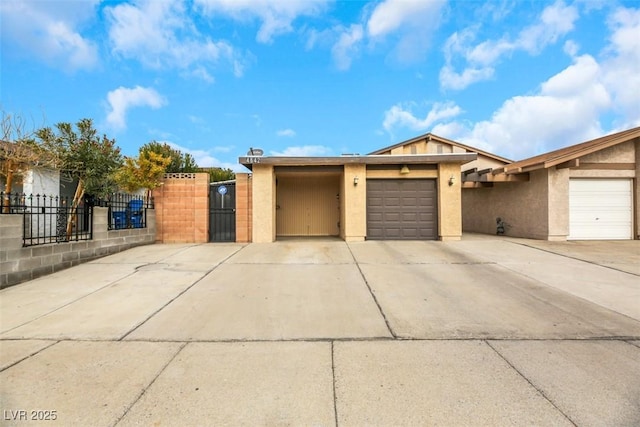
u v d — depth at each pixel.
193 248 10.12
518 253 9.23
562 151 13.39
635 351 3.60
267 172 11.55
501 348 3.68
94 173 10.77
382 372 3.18
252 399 2.76
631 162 12.35
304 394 2.83
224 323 4.46
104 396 2.81
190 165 22.81
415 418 2.51
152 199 11.49
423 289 5.95
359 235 11.47
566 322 4.42
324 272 7.19
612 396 2.76
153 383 3.01
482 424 2.45
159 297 5.57
